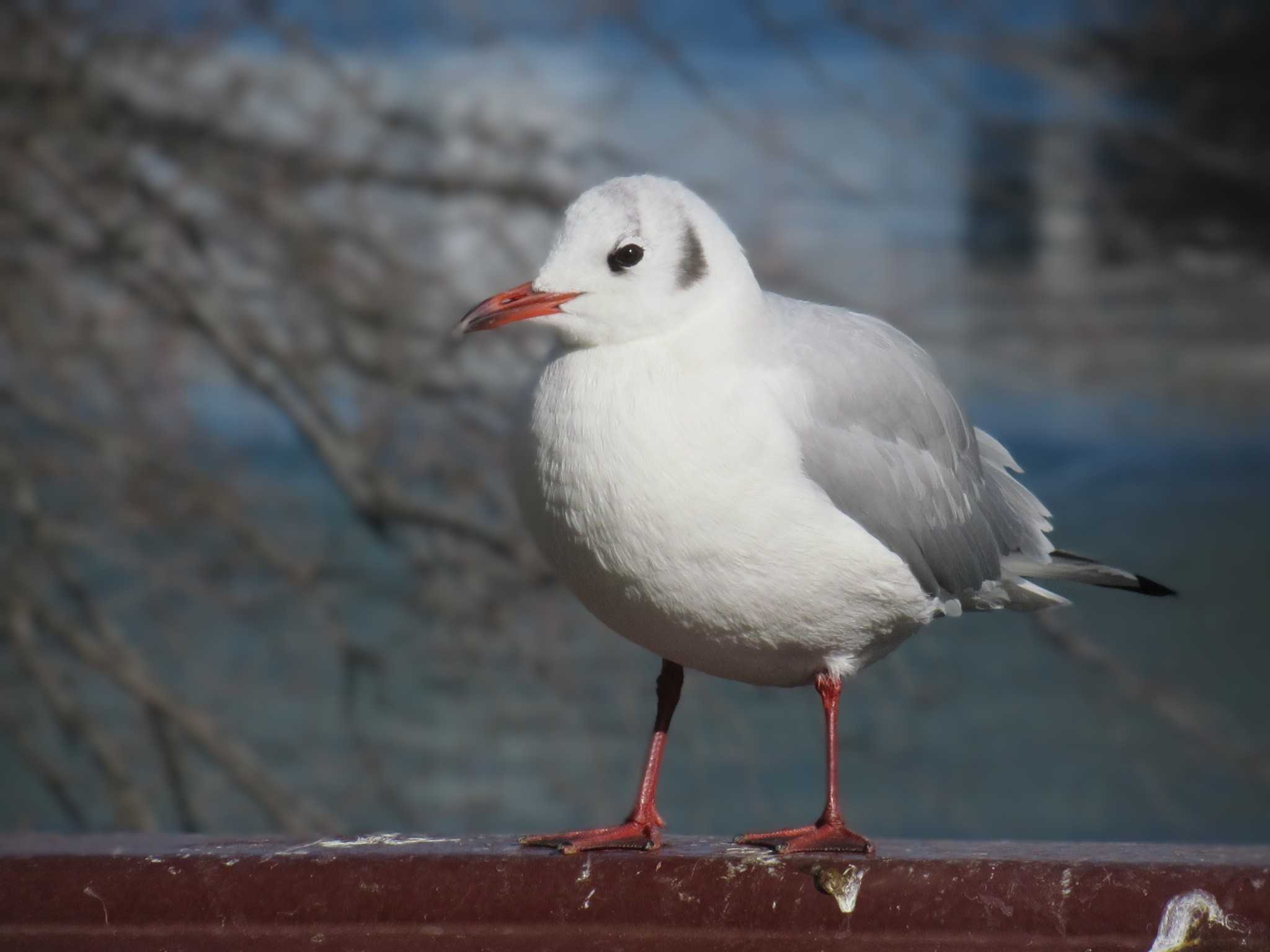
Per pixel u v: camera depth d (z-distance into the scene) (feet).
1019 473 25.88
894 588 18.16
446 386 39.01
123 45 39.50
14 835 18.20
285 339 39.32
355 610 46.06
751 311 18.44
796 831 17.89
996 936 15.94
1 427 38.83
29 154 38.73
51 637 41.04
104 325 38.88
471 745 42.65
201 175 38.81
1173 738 51.88
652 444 17.33
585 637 39.42
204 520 38.78
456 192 39.19
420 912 16.21
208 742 37.50
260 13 38.65
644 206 18.16
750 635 18.21
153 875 16.21
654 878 16.16
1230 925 15.81
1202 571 70.85
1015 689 54.24
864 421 19.43
